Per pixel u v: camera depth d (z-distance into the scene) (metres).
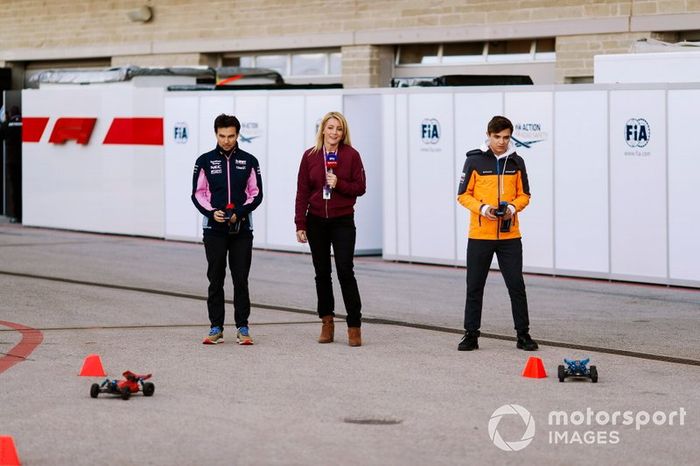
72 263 16.05
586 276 14.54
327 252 10.05
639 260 14.10
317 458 6.43
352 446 6.69
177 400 7.87
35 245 18.45
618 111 14.15
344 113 16.84
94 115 20.36
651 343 10.17
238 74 21.59
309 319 11.49
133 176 19.78
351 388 8.26
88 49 27.25
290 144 17.50
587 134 14.41
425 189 15.92
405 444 6.75
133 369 8.92
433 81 16.86
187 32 25.20
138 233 19.83
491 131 9.76
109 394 8.01
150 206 19.62
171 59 25.56
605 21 18.84
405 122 16.03
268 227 17.86
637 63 14.59
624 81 14.70
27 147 21.53
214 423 7.23
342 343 10.13
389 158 16.25
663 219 13.90
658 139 13.86
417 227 16.06
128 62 26.50
